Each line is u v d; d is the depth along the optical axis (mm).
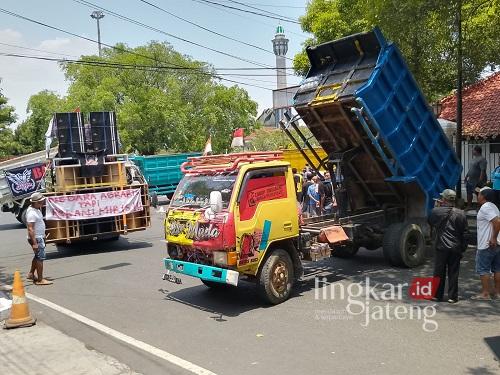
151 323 7113
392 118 9320
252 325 6766
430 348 5629
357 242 10039
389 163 9570
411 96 9672
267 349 5852
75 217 12969
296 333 6344
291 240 8109
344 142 10125
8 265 12203
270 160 8016
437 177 10383
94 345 6328
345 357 5484
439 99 20188
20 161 20984
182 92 38281
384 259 10641
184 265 7793
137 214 14305
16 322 7152
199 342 6223
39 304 8461
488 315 6715
